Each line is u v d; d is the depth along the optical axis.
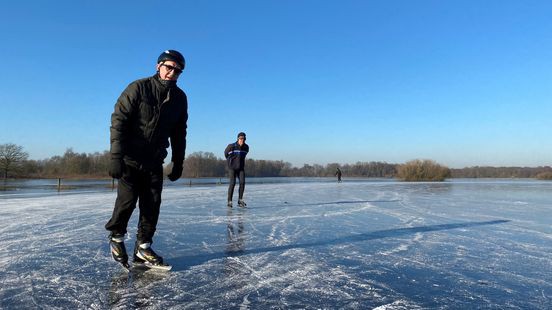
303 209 8.62
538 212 8.21
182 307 2.46
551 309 2.51
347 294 2.76
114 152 3.10
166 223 6.24
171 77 3.35
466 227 6.04
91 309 2.42
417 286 2.97
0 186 30.02
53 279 3.05
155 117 3.28
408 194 14.64
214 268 3.45
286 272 3.34
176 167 3.83
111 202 9.76
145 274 3.22
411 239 4.97
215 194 13.69
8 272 3.24
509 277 3.24
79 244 4.40
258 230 5.59
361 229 5.77
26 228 5.52
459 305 2.56
